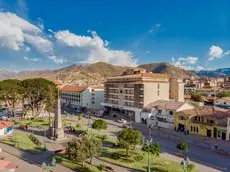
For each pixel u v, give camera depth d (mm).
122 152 55531
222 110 83250
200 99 140125
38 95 101625
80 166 45062
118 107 123875
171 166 47875
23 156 51156
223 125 74750
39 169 43906
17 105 127500
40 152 54406
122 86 122625
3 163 38875
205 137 77125
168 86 116500
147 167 47156
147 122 101812
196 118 83062
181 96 127062
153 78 115562
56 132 68500
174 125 90188
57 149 57500
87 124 96000
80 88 157125
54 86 106625
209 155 57844
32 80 102625
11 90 97250
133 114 113875
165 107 96125
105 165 46438
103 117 118812
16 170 42969
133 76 118562
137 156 52469
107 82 136125
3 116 105625
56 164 46312
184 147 53094
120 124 100875
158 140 72438
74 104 158750
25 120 98188
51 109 98250
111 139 69438
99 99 154875
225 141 72438
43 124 90688
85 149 44188
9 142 61219
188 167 44625
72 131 79375
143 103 108625
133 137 53219
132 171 45031
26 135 71062
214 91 192750
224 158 55625
